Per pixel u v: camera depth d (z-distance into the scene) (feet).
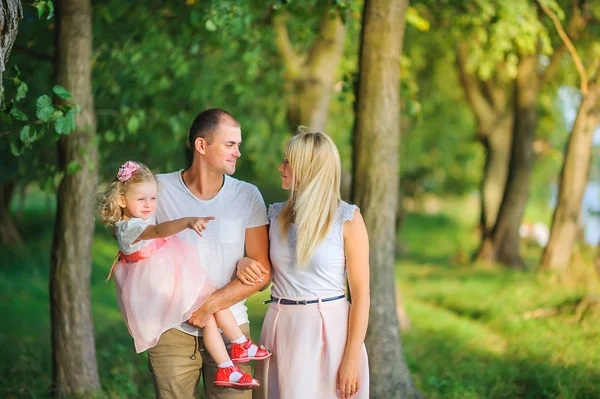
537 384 21.91
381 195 18.69
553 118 63.46
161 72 29.17
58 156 19.27
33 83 25.76
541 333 28.12
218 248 13.10
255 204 13.44
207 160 13.05
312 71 33.06
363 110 18.71
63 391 19.45
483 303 36.35
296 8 25.32
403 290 44.70
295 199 12.97
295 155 12.73
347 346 12.77
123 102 24.34
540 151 63.98
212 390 13.35
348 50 37.86
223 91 35.88
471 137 80.69
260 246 13.42
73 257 19.33
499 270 52.16
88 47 18.85
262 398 13.38
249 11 24.94
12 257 53.78
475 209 130.41
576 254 40.19
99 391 19.77
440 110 73.67
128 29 26.40
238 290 12.90
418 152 73.61
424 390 22.08
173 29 26.61
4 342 28.43
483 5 30.35
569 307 31.48
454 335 30.25
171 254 12.68
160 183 13.24
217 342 12.96
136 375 23.20
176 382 13.17
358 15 27.12
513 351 26.68
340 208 12.87
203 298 12.64
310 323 12.79
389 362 18.72
